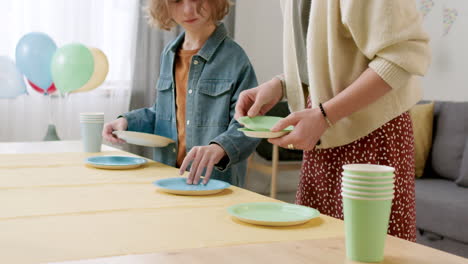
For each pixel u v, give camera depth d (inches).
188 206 38.4
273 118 47.1
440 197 103.4
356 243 25.7
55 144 78.5
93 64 108.7
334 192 48.7
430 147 128.1
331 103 40.8
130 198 40.7
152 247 27.6
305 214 35.9
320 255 26.7
